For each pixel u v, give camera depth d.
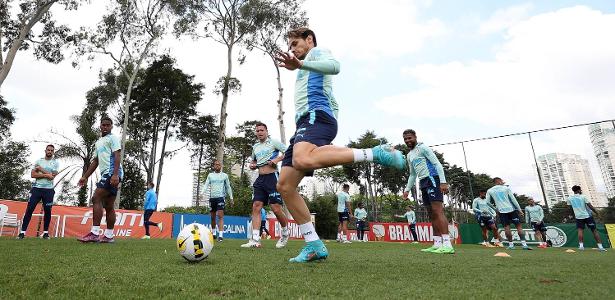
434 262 3.01
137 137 31.23
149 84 29.61
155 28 23.59
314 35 3.02
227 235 16.17
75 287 1.56
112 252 3.43
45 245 4.25
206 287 1.60
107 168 5.34
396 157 2.28
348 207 13.25
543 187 16.22
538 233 12.99
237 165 44.53
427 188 5.69
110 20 22.55
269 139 6.15
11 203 10.47
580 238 9.70
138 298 1.37
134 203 29.19
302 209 2.78
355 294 1.45
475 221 19.14
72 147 24.78
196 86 32.53
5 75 16.47
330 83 2.74
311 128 2.52
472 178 19.88
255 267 2.37
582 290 1.56
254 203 6.01
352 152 2.30
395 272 2.16
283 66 2.38
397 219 24.59
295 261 2.75
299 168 2.40
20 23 19.42
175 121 31.97
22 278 1.75
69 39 21.81
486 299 1.35
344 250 5.29
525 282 1.80
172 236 14.21
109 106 28.31
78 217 11.81
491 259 3.56
